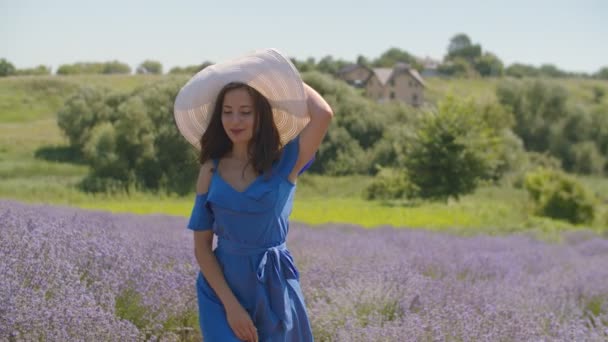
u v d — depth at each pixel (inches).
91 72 3563.0
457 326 180.5
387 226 718.5
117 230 266.2
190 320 178.7
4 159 1749.5
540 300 245.3
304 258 283.4
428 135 1606.8
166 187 1478.8
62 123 1898.4
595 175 2623.0
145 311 164.9
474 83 4891.7
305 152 118.4
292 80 113.2
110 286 164.1
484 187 1865.2
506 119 2431.1
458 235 666.8
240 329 111.1
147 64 3314.5
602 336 189.8
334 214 1022.4
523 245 524.7
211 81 114.0
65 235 185.5
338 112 2160.4
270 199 113.0
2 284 132.9
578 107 2733.8
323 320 185.8
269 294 115.5
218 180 113.9
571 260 428.1
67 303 138.6
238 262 114.6
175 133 1519.4
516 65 7111.2
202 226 115.7
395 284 219.0
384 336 171.0
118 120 1568.7
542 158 2368.4
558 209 1153.4
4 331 124.3
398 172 1691.7
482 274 316.8
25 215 230.2
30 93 2605.8
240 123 112.2
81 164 1790.1
